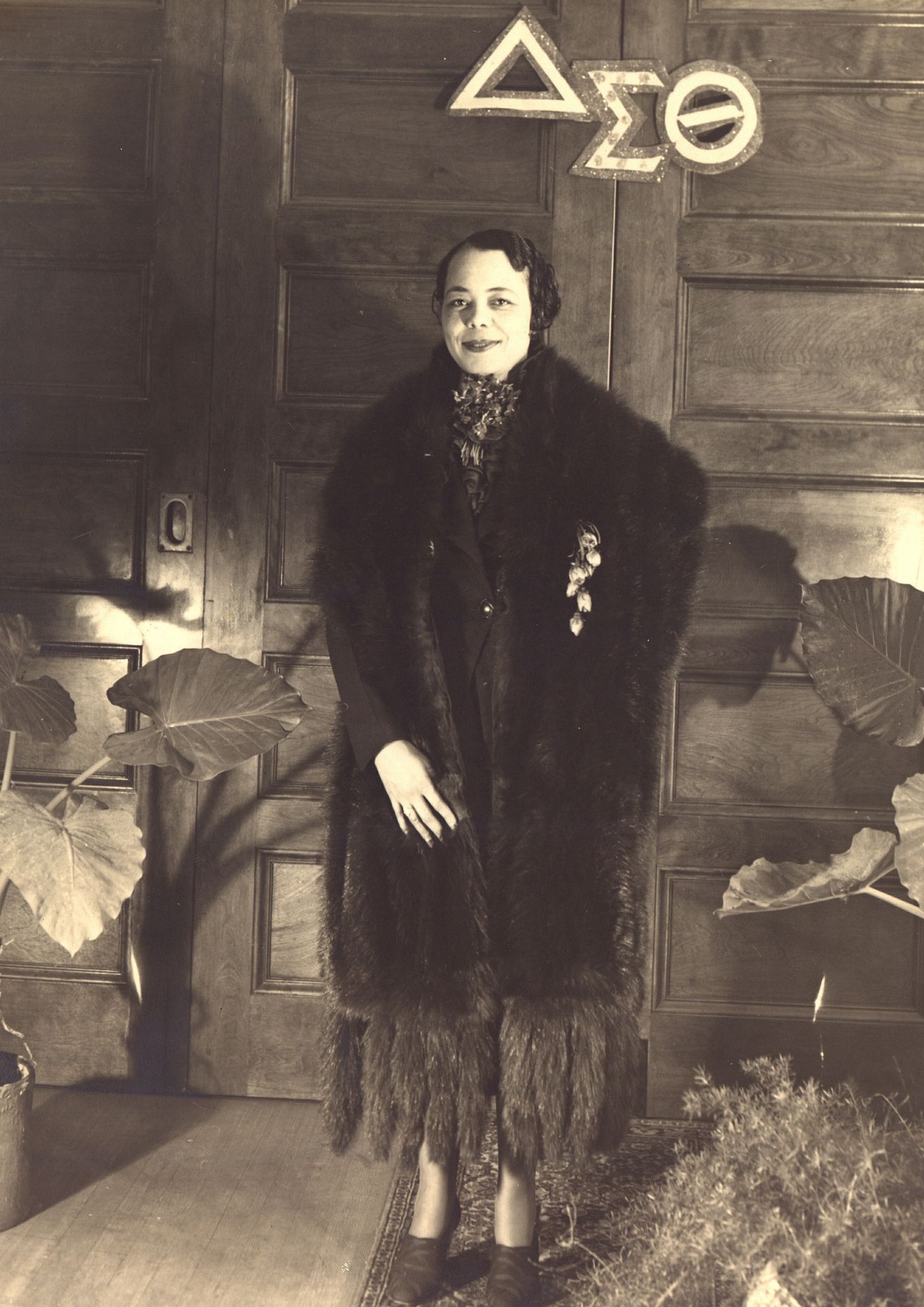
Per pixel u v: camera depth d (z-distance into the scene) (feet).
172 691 6.77
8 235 8.48
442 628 6.10
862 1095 8.21
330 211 8.30
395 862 6.05
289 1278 6.35
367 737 6.04
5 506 8.57
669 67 8.08
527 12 8.07
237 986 8.54
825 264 8.09
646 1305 5.70
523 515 5.94
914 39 7.98
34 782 8.61
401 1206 7.04
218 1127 8.07
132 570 8.56
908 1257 5.43
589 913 5.93
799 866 7.17
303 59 8.26
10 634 7.09
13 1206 6.75
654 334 8.18
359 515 6.21
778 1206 5.81
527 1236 6.14
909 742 7.04
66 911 6.14
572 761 5.92
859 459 8.15
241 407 8.41
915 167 8.05
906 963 8.25
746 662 8.26
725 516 8.23
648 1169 7.46
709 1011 8.32
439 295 6.40
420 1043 5.88
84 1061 8.64
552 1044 5.82
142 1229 6.79
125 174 8.45
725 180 8.13
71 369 8.52
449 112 8.16
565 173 8.18
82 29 8.37
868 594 7.17
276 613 8.46
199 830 8.54
